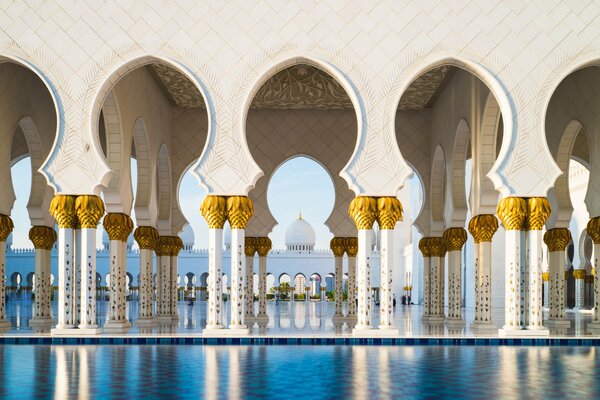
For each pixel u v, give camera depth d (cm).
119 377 751
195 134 2028
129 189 1550
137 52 1273
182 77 1786
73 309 1263
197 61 1271
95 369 816
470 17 1270
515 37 1266
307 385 702
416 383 719
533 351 1051
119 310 1483
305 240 4481
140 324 1672
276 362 891
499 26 1267
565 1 1266
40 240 1700
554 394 659
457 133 1741
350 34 1272
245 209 1250
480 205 1559
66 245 1260
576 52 1262
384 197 1251
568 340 1185
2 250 1532
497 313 2431
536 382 729
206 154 1257
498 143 2020
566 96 1669
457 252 1792
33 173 1719
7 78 1520
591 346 1153
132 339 1195
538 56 1262
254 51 1271
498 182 1254
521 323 1257
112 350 1049
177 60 1270
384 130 1258
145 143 1730
